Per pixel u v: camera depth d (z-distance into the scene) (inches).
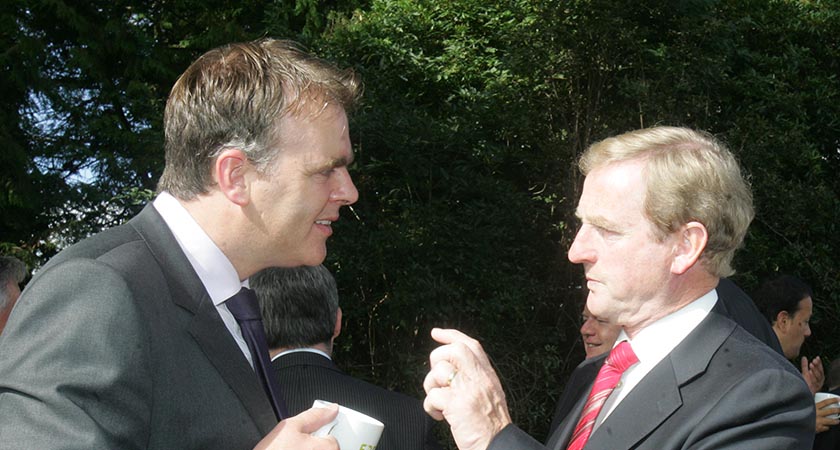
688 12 285.7
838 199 330.0
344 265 243.1
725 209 69.0
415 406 87.9
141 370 56.4
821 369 160.1
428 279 241.1
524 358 252.5
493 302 246.8
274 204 65.9
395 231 243.8
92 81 391.2
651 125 271.0
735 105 304.2
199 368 60.7
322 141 66.9
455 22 321.7
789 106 301.6
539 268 281.6
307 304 88.0
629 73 282.8
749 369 65.8
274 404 66.2
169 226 65.8
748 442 62.1
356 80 71.4
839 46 356.8
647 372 70.8
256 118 64.6
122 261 60.1
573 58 275.3
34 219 360.2
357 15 324.5
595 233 71.9
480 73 304.7
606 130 275.4
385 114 257.9
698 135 73.6
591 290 73.0
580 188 273.9
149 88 386.0
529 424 251.9
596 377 82.4
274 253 68.4
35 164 354.0
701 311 71.3
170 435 58.3
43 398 52.8
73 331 54.7
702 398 65.9
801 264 291.9
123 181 358.3
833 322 301.0
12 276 148.5
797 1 359.9
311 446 59.0
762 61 329.7
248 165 65.1
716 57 283.6
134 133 370.0
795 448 62.6
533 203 275.3
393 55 293.6
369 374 260.5
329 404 64.4
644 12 289.1
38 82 351.9
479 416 68.7
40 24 383.9
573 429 78.5
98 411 53.9
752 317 108.9
